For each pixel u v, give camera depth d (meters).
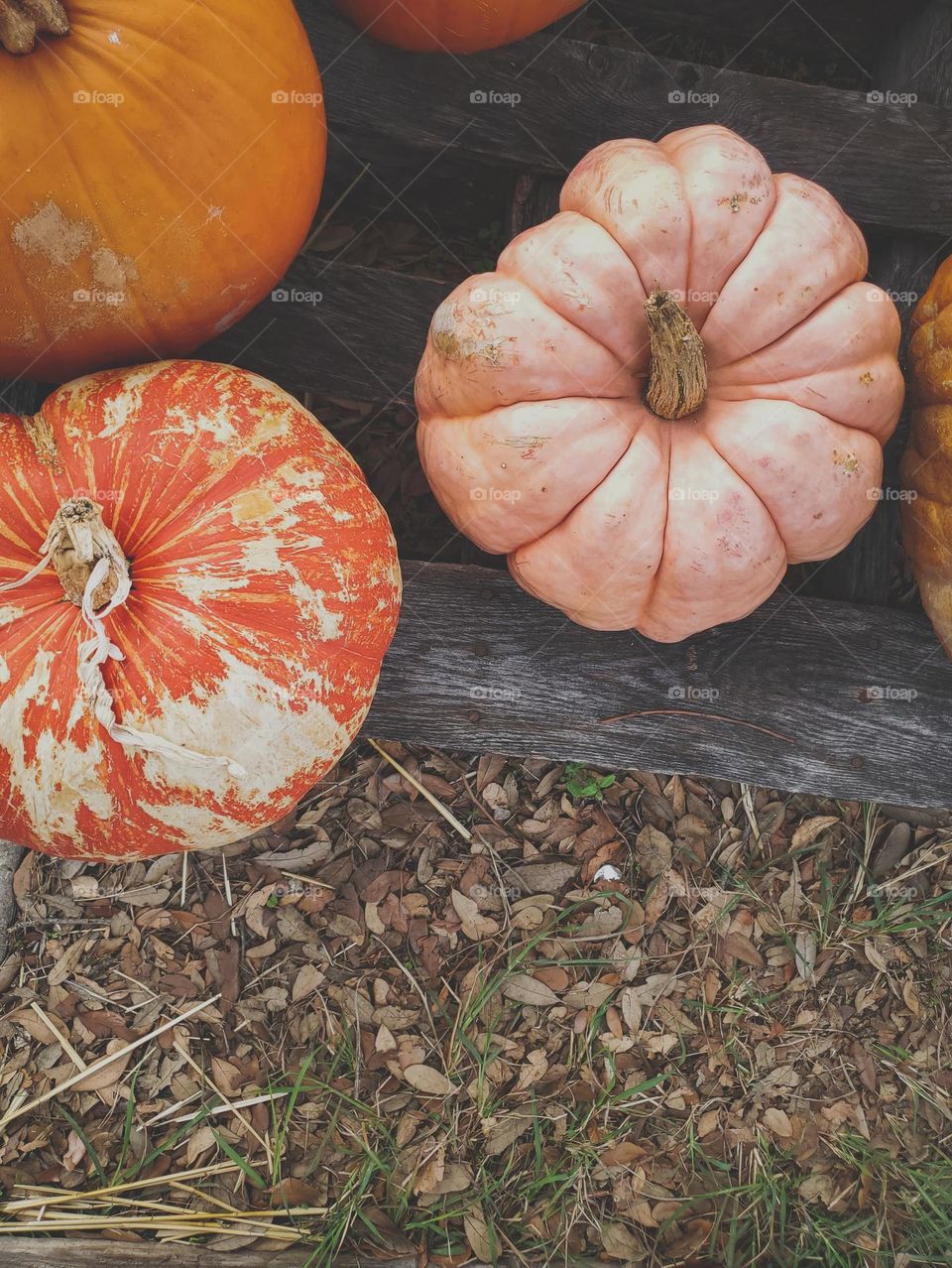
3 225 0.68
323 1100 0.97
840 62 1.01
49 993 0.95
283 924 0.98
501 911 0.99
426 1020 0.98
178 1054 0.96
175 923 0.97
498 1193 0.97
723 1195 0.99
